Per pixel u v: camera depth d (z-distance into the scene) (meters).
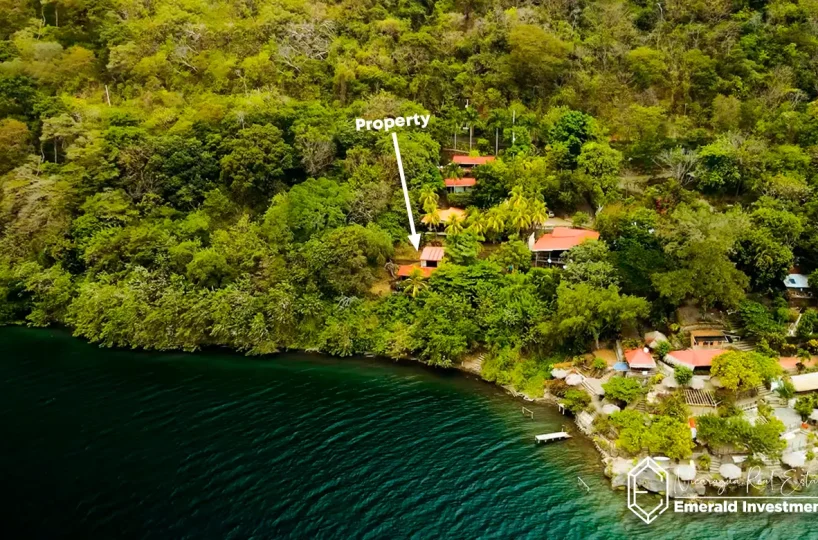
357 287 83.25
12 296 94.81
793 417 60.91
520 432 61.75
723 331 73.50
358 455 57.03
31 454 56.16
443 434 61.16
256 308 81.75
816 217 82.50
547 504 50.66
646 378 67.50
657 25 128.25
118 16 136.00
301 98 118.38
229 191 100.19
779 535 46.97
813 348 69.38
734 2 127.62
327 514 48.75
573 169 101.75
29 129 109.69
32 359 78.31
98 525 47.03
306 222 89.44
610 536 47.00
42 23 136.38
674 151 98.56
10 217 99.25
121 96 123.25
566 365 72.06
